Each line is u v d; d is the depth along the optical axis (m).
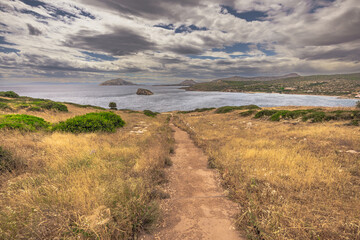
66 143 6.84
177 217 3.11
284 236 2.37
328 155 6.02
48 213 2.48
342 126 11.32
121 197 3.07
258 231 2.61
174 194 4.01
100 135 9.59
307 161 5.39
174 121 27.55
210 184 4.57
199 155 7.59
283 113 18.20
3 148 4.92
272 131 12.22
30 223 2.29
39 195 3.06
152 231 2.72
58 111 20.91
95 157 5.44
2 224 2.26
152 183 4.24
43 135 8.15
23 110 17.81
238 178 4.51
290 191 3.70
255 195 3.51
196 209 3.38
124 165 5.12
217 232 2.71
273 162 5.49
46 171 4.29
